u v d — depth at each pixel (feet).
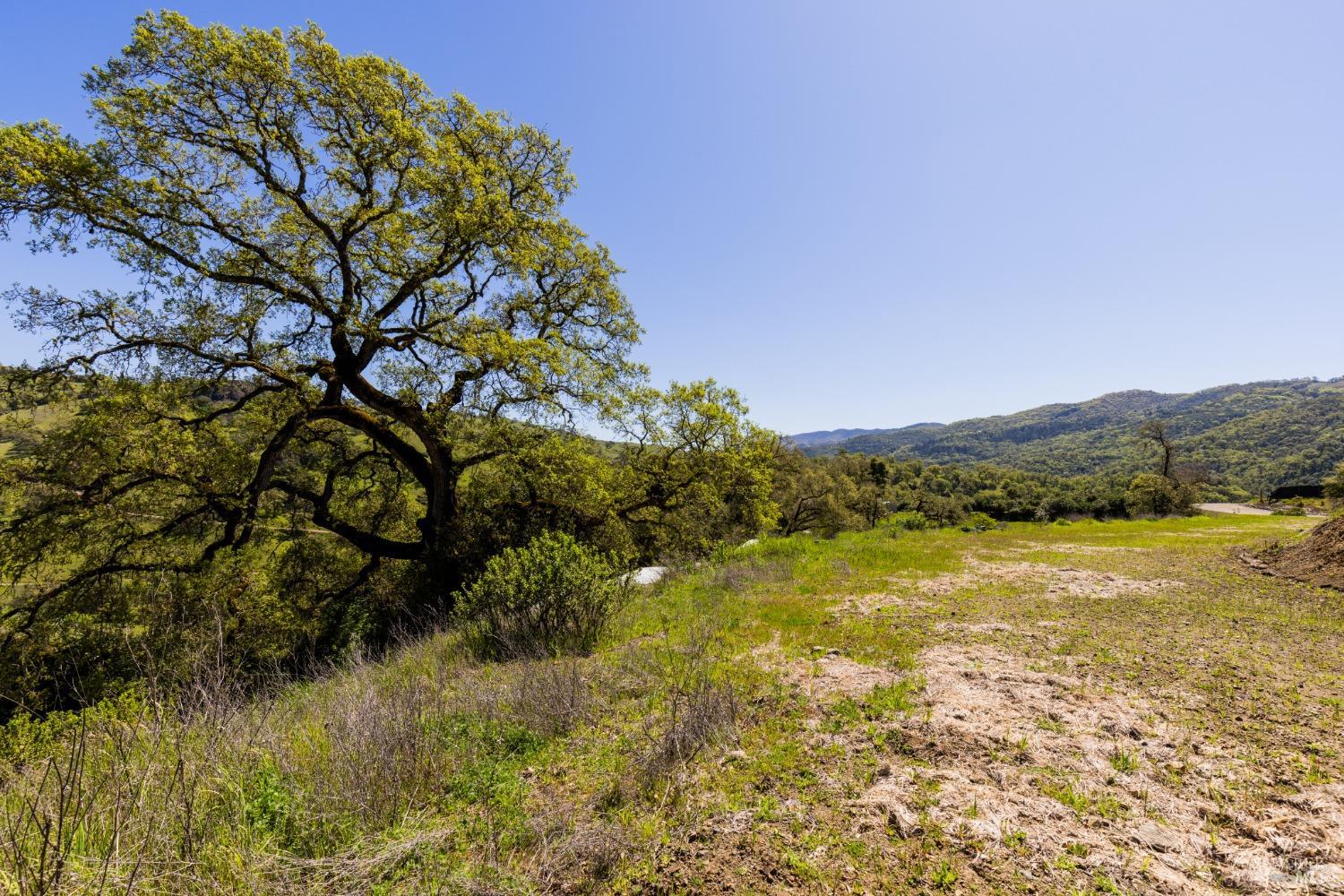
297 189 41.65
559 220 55.72
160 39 34.60
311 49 37.91
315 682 22.45
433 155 41.39
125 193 34.53
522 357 43.96
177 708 11.84
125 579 35.88
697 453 55.62
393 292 48.08
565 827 9.51
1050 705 14.08
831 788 10.54
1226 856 8.18
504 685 16.97
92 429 33.32
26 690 25.95
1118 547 51.96
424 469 50.55
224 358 39.78
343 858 8.43
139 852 7.77
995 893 7.54
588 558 25.18
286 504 49.03
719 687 14.99
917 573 37.58
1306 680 15.60
